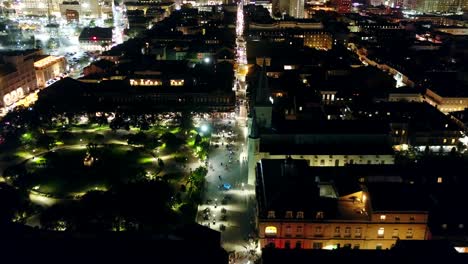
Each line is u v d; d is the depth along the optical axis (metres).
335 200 150.25
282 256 123.06
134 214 158.12
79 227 154.12
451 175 187.12
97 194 172.25
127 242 137.25
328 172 179.38
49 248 135.38
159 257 129.50
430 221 145.00
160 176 196.88
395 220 144.38
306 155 199.62
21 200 175.12
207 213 175.12
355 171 181.62
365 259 121.25
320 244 148.62
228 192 192.62
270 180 160.00
